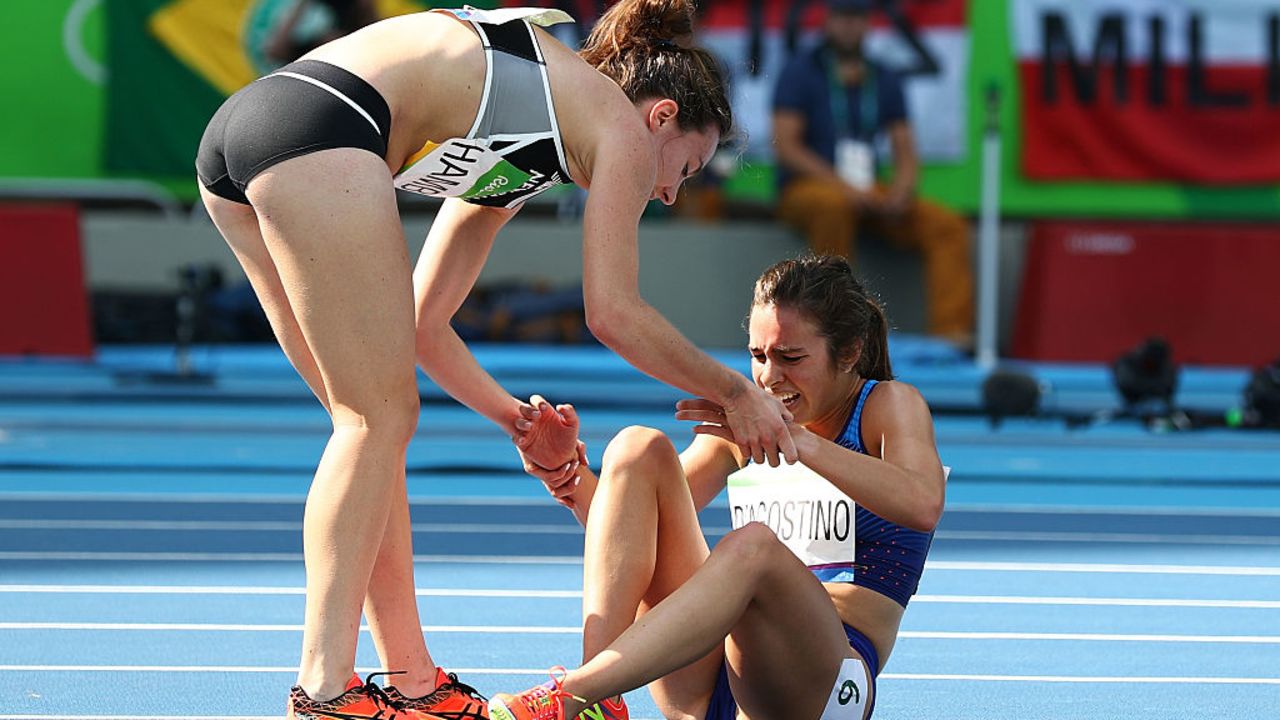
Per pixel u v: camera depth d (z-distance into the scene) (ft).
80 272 150.61
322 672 36.91
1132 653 56.34
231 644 55.72
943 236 165.17
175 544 75.51
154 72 167.63
